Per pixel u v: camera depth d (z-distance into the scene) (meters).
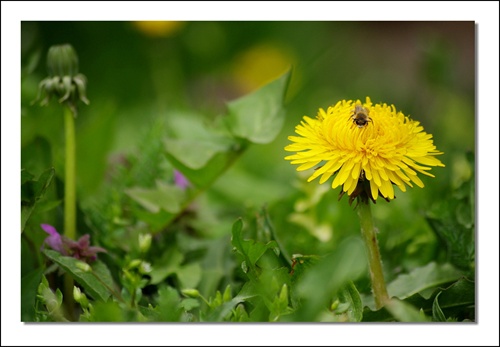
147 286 0.53
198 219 0.58
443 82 0.69
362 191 0.48
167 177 0.59
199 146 0.56
